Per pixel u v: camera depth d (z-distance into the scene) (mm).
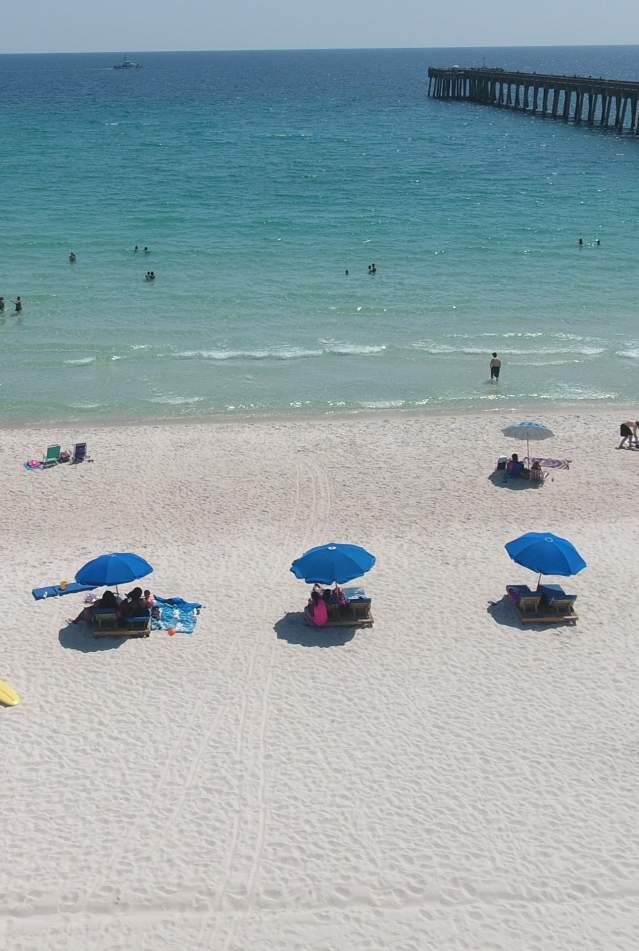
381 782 15180
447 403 33438
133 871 13414
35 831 14102
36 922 12633
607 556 22578
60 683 17641
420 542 23250
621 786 15164
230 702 17141
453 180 79438
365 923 12688
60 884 13188
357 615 19750
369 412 32625
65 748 15875
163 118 136000
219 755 15750
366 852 13781
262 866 13516
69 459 27938
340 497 25734
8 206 65438
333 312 43062
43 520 24391
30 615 19891
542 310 43500
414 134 112875
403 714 16844
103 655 18531
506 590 20984
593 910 12898
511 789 15062
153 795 14844
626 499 25734
